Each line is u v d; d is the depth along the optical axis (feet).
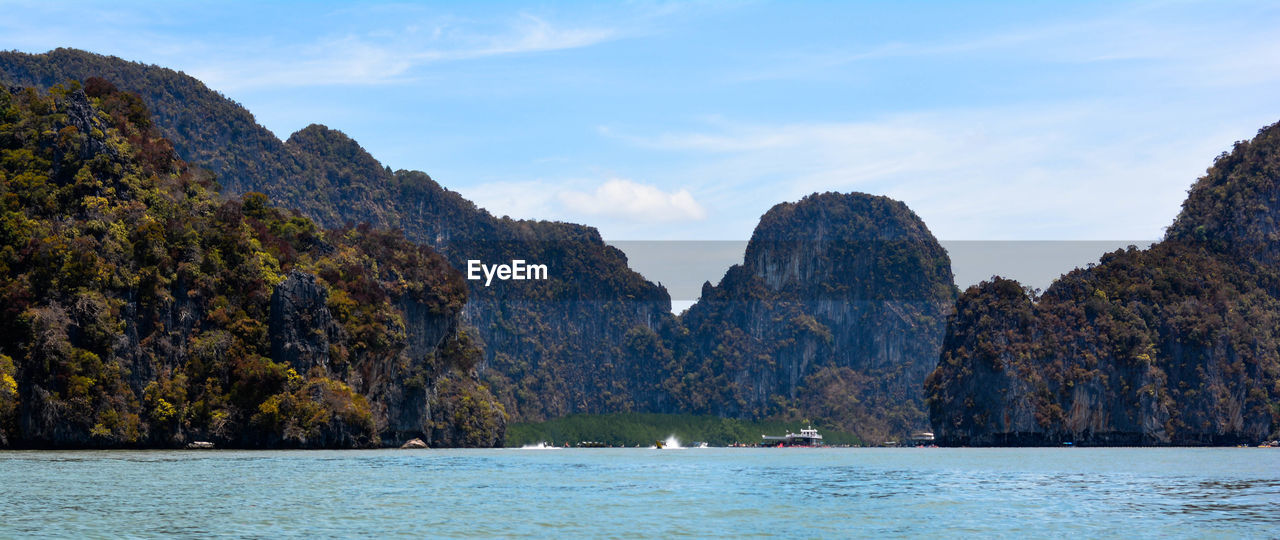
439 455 650.43
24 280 583.58
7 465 404.36
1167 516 278.05
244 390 650.84
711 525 256.32
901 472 462.19
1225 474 441.68
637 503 302.45
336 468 431.02
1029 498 323.98
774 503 305.73
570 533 241.35
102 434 574.56
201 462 449.06
